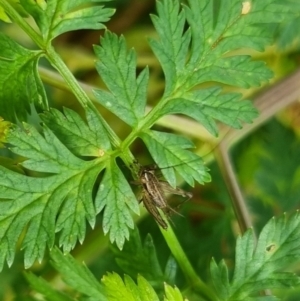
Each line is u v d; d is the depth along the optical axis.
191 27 0.47
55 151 0.46
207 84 0.54
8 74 0.47
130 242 0.48
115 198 0.46
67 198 0.46
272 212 0.54
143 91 0.46
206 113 0.47
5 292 0.51
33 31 0.46
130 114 0.47
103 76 0.46
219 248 0.53
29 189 0.46
